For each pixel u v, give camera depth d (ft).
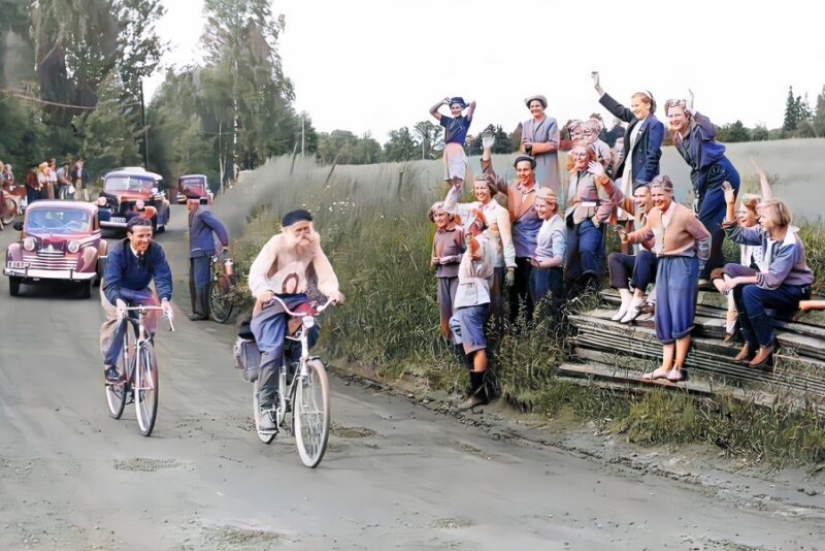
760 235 40.55
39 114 271.28
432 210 52.49
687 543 29.22
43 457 37.29
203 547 27.53
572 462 39.96
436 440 43.16
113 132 287.48
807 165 53.52
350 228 71.72
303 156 115.24
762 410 38.73
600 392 44.83
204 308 78.48
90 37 303.68
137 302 43.73
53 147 270.87
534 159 53.42
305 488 34.30
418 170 79.97
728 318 40.65
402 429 45.24
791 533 30.71
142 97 313.73
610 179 50.37
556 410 46.16
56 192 197.77
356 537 28.78
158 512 30.81
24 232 90.84
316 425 37.09
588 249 49.19
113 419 44.57
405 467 37.99
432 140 89.35
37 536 28.07
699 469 37.96
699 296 44.11
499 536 29.30
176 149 312.50
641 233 44.19
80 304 85.61
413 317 57.00
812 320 38.58
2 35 281.54
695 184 45.83
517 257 50.42
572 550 28.17
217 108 309.01
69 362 58.34
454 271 52.13
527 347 48.37
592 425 43.93
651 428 41.06
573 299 49.03
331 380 57.47
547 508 32.81
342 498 33.12
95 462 36.81
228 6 313.32
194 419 45.03
